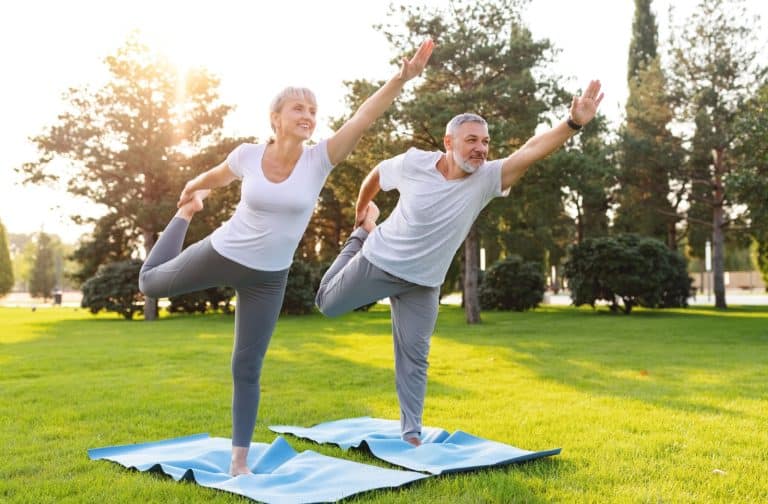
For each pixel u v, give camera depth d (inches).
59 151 826.2
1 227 1723.7
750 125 618.2
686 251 1291.8
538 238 1061.8
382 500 126.4
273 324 152.8
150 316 806.5
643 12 1254.9
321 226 1200.2
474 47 657.0
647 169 967.6
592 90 153.1
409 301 179.0
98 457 162.2
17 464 155.8
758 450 167.2
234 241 143.9
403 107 645.9
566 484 138.7
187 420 212.2
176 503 127.1
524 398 246.8
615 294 804.6
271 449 162.9
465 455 160.2
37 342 478.9
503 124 607.5
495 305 922.1
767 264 1107.3
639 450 166.7
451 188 165.9
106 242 991.0
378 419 207.5
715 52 915.4
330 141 143.6
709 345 438.9
